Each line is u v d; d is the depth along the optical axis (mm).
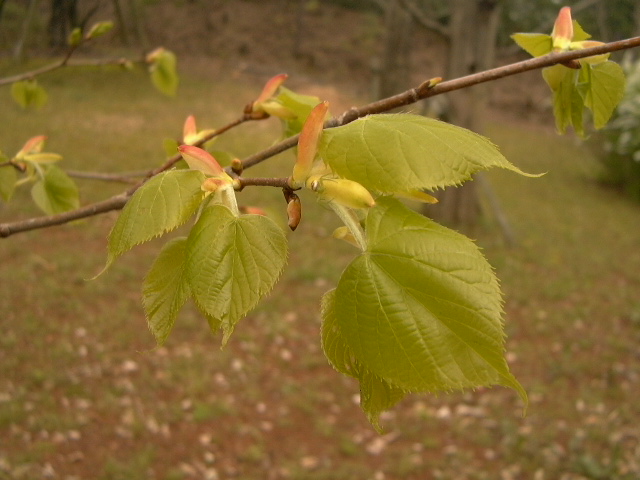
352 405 5336
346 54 23750
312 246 8461
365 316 690
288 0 26875
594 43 1203
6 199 1894
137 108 14945
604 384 5754
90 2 10148
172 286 831
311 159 757
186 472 4434
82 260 7176
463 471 4586
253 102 1411
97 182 9562
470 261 693
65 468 4324
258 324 6340
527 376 5824
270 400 5281
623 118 12273
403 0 8750
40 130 12117
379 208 743
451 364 665
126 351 5648
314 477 4477
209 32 23703
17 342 5539
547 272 8281
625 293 7809
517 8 19078
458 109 8859
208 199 791
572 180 13680
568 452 4789
